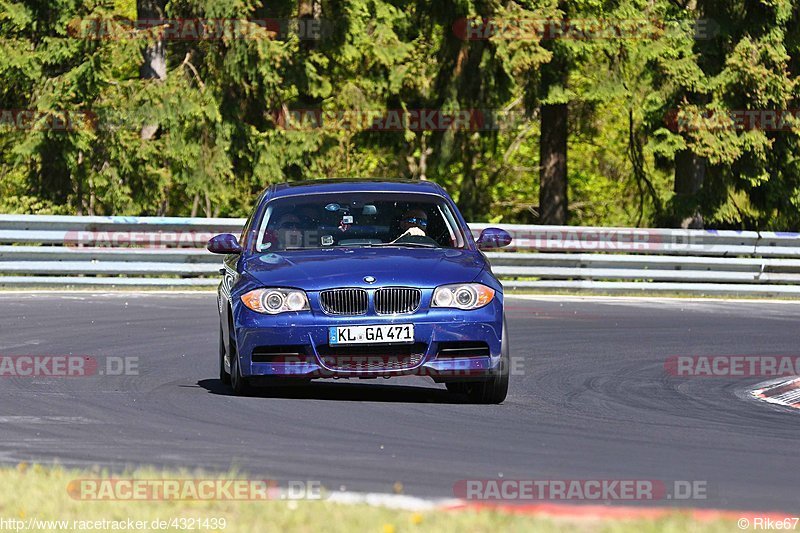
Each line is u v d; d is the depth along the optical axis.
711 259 64.62
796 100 84.50
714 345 42.34
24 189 86.12
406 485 19.48
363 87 91.69
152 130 91.25
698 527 15.84
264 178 85.44
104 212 86.81
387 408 27.48
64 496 17.48
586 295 62.66
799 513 17.78
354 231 30.03
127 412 26.86
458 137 92.06
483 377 27.61
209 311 49.94
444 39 89.56
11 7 81.25
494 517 16.28
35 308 49.56
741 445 23.98
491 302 27.61
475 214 94.06
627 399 30.61
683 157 90.25
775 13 82.00
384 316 27.02
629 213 133.50
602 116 127.31
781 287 64.81
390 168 123.25
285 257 28.84
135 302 52.69
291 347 27.16
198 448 22.64
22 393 29.83
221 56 83.00
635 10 85.94
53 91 81.06
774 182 87.19
